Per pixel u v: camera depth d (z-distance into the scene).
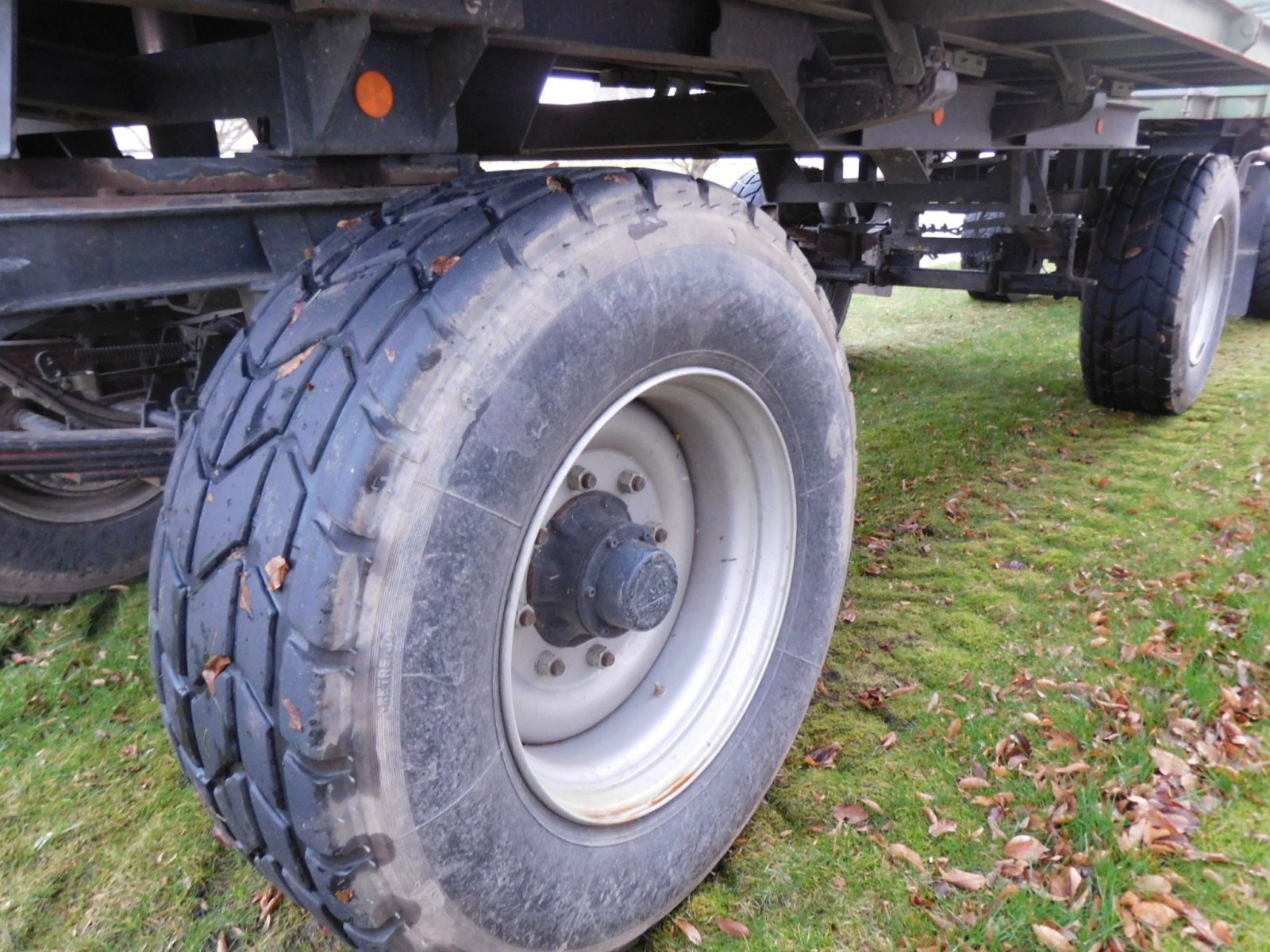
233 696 1.27
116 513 3.27
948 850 2.02
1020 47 2.99
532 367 1.30
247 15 1.38
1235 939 1.77
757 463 1.91
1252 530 3.35
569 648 1.79
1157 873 1.92
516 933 1.47
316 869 1.27
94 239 1.38
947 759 2.30
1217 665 2.61
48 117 2.16
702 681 1.94
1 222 1.28
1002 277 4.73
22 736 2.52
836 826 2.10
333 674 1.17
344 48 1.41
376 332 1.26
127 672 2.82
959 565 3.31
